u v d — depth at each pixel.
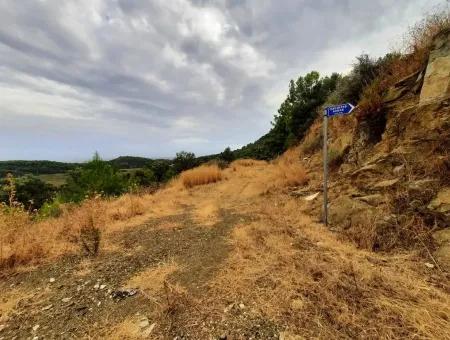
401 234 3.48
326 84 19.09
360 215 4.12
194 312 2.49
